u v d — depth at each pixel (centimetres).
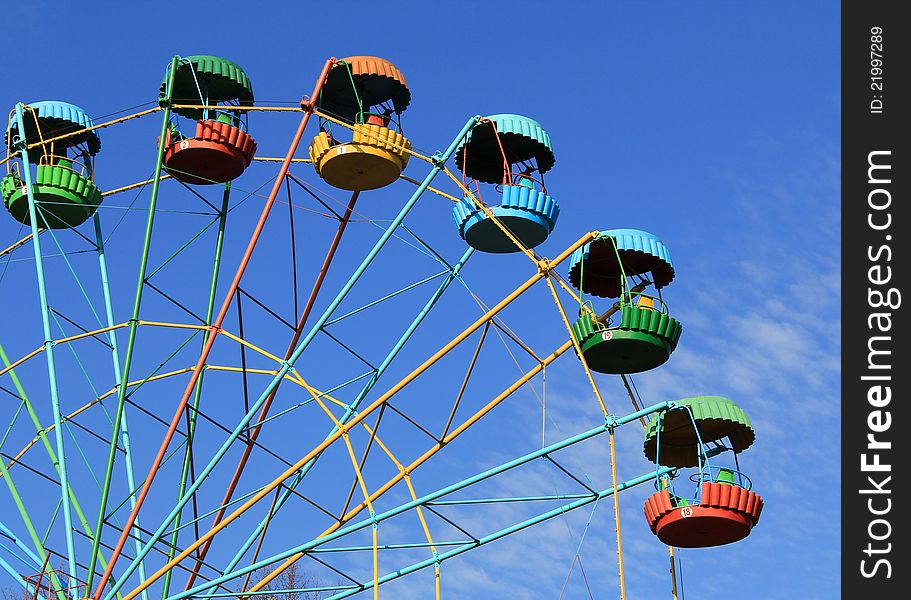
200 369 3669
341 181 3894
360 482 3569
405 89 4047
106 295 4188
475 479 3581
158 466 3578
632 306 3562
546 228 3806
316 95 3916
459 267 3934
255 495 3647
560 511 3603
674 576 3766
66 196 4072
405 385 3644
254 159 4084
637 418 3581
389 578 3678
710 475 3566
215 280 4134
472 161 4125
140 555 3584
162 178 4147
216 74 4034
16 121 4153
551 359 3638
